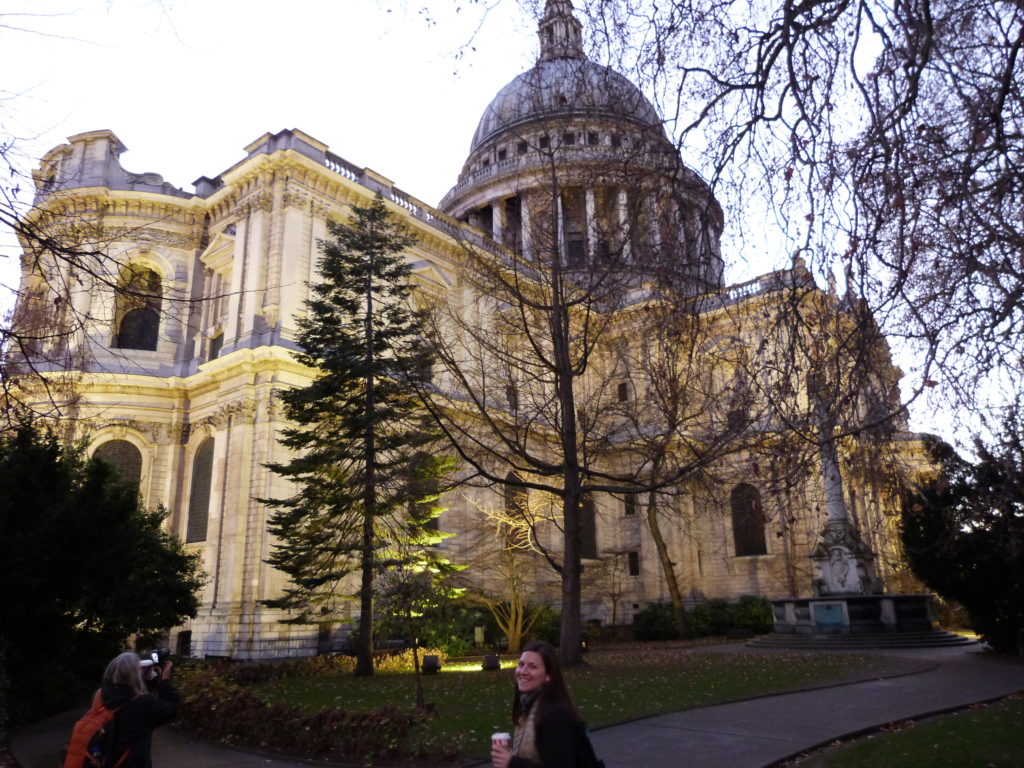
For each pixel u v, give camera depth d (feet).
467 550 123.34
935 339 29.27
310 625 108.27
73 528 50.19
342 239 93.61
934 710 48.34
